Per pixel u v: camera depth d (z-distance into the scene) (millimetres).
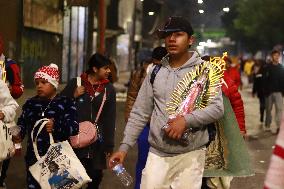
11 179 8109
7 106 6086
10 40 19781
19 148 5910
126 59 52625
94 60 6281
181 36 4336
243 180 8688
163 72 4410
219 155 4977
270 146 12203
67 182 5363
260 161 10305
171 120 4168
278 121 14711
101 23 25312
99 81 6320
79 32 30938
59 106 5555
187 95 4324
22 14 20188
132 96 7000
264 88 15070
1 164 6547
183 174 4312
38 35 23312
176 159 4309
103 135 6297
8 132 5848
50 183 5363
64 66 28062
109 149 6320
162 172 4312
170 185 4352
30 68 22266
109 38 45656
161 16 59031
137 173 6320
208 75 4363
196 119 4180
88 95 6266
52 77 5582
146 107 4516
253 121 17547
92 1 27828
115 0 43656
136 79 6945
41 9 23172
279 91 14859
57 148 5445
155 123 4344
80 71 31797
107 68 6312
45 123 5488
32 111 5586
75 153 6074
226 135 4945
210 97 4324
